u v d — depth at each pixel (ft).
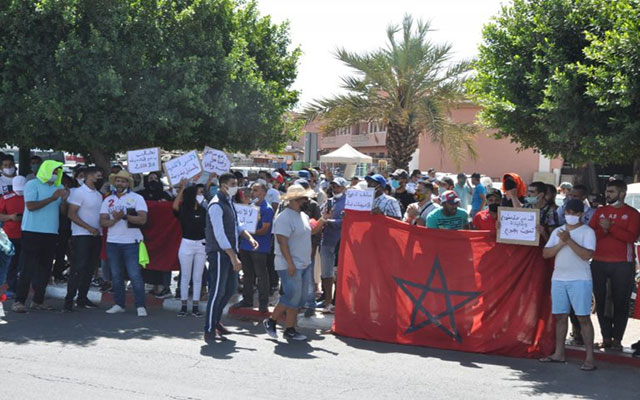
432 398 20.06
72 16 40.86
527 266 26.18
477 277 26.71
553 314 25.30
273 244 35.96
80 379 20.40
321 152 186.60
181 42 45.85
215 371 22.00
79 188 31.81
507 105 28.07
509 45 30.12
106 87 40.34
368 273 28.32
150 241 34.91
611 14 26.71
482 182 51.90
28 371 21.12
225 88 46.75
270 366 22.97
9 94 40.93
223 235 25.81
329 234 31.81
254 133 50.72
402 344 27.35
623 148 24.89
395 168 84.33
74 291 31.48
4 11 40.57
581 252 23.62
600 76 24.13
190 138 48.11
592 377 23.18
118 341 25.88
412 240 27.81
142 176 45.73
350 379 21.79
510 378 22.81
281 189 47.98
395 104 82.02
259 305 31.60
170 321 30.25
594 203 28.84
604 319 26.13
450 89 80.38
